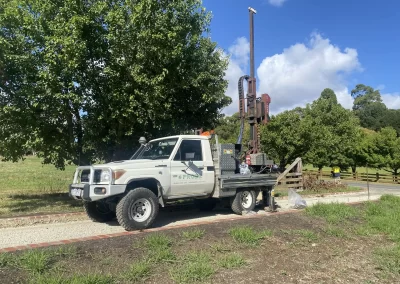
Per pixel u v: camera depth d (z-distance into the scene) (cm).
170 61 1057
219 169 928
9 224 838
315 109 3516
